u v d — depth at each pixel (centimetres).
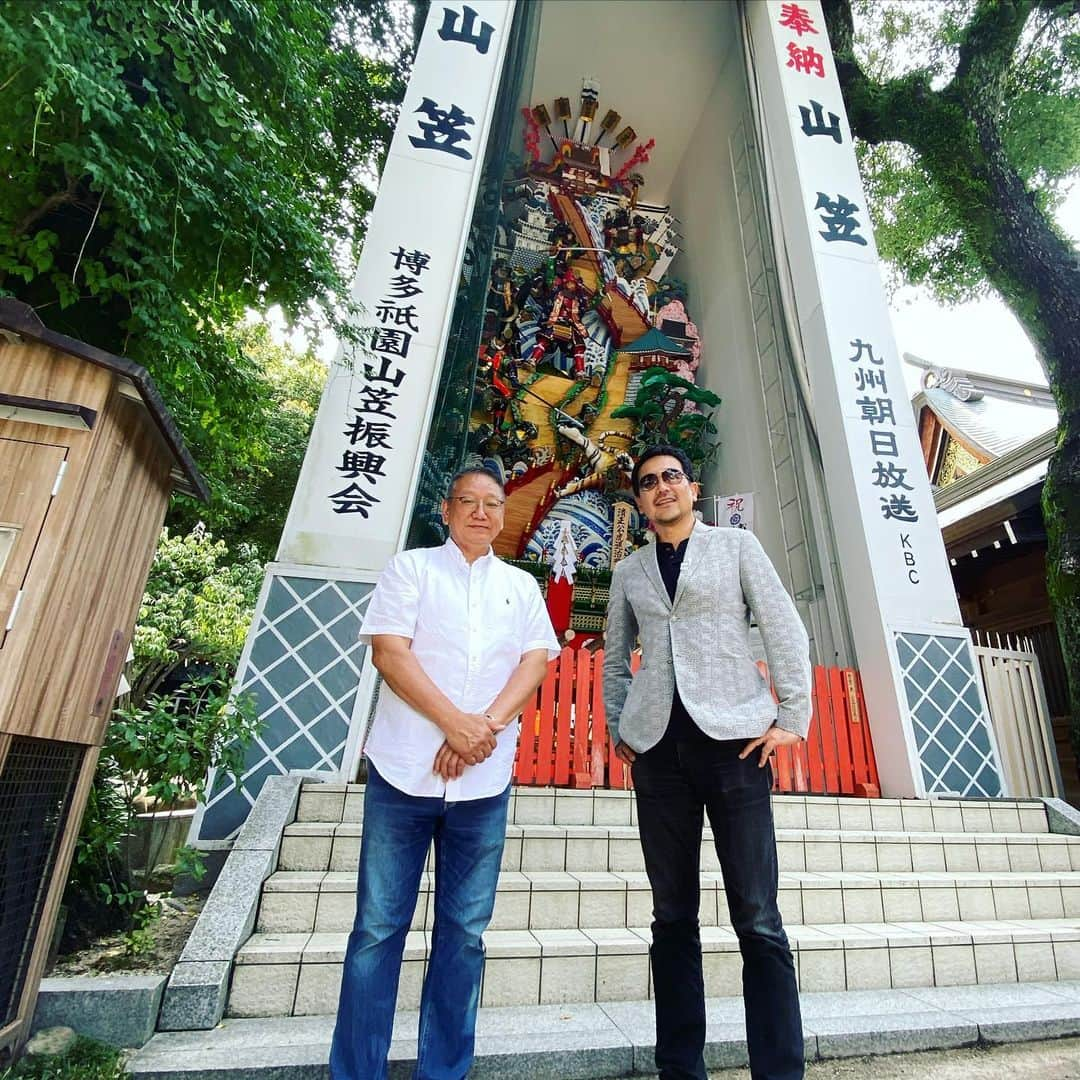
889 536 472
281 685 344
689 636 187
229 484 890
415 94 503
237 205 271
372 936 159
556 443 775
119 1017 181
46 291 282
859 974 246
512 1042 189
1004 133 792
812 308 554
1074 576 536
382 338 425
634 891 260
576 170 908
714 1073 195
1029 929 276
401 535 387
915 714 424
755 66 695
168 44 239
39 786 170
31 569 156
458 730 162
